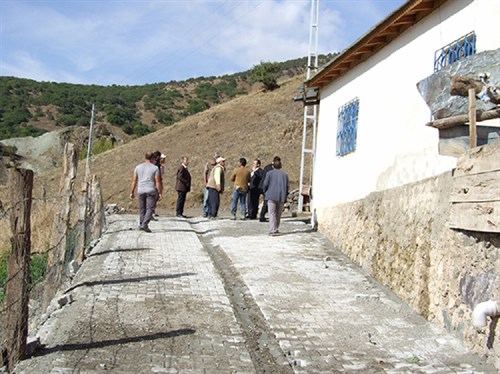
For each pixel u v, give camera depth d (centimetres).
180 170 1844
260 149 3506
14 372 524
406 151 1038
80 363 552
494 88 655
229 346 637
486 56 711
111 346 605
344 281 970
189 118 4856
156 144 4200
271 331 715
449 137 730
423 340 688
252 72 5272
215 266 1078
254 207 1762
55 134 4659
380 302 847
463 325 664
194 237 1360
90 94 8181
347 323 751
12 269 541
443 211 744
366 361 623
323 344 675
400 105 1079
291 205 2305
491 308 580
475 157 653
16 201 540
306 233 1427
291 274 1002
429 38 996
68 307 741
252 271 1016
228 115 4606
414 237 838
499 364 582
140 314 721
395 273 896
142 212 1410
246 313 789
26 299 553
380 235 989
